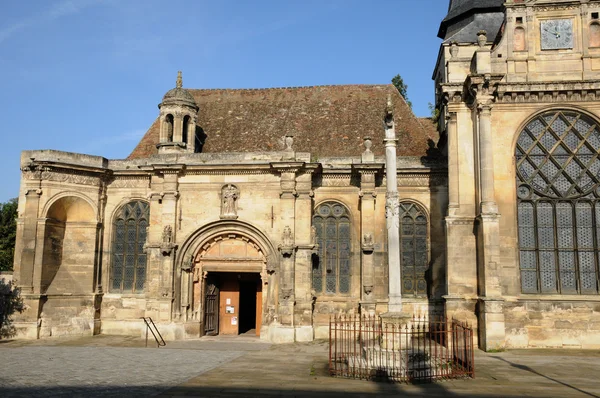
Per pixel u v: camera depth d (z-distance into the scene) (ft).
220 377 55.98
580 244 81.66
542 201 83.25
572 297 78.69
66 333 96.68
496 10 115.24
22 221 97.60
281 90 126.82
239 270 95.76
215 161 97.25
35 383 52.80
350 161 101.24
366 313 91.91
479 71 83.10
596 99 82.43
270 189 95.14
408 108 119.14
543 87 82.69
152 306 93.09
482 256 79.51
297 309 90.74
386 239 98.68
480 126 82.38
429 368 54.95
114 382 53.26
